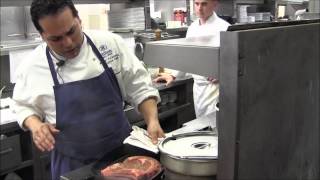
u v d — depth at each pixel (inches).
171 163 33.9
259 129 28.4
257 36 26.4
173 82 127.7
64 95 54.1
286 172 32.4
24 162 93.3
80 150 56.5
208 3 104.0
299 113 32.5
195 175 32.7
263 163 29.7
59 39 48.1
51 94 55.1
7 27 108.7
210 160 32.1
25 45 103.0
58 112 55.1
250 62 26.3
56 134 52.4
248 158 28.1
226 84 26.5
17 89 57.4
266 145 29.5
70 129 55.6
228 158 27.6
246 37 25.5
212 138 39.6
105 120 56.2
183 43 32.5
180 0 150.9
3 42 108.3
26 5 110.9
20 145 92.6
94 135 56.1
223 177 28.5
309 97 33.4
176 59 32.1
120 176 36.0
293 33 29.9
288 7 169.5
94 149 56.4
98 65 55.4
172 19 152.8
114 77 57.2
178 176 33.8
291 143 32.3
